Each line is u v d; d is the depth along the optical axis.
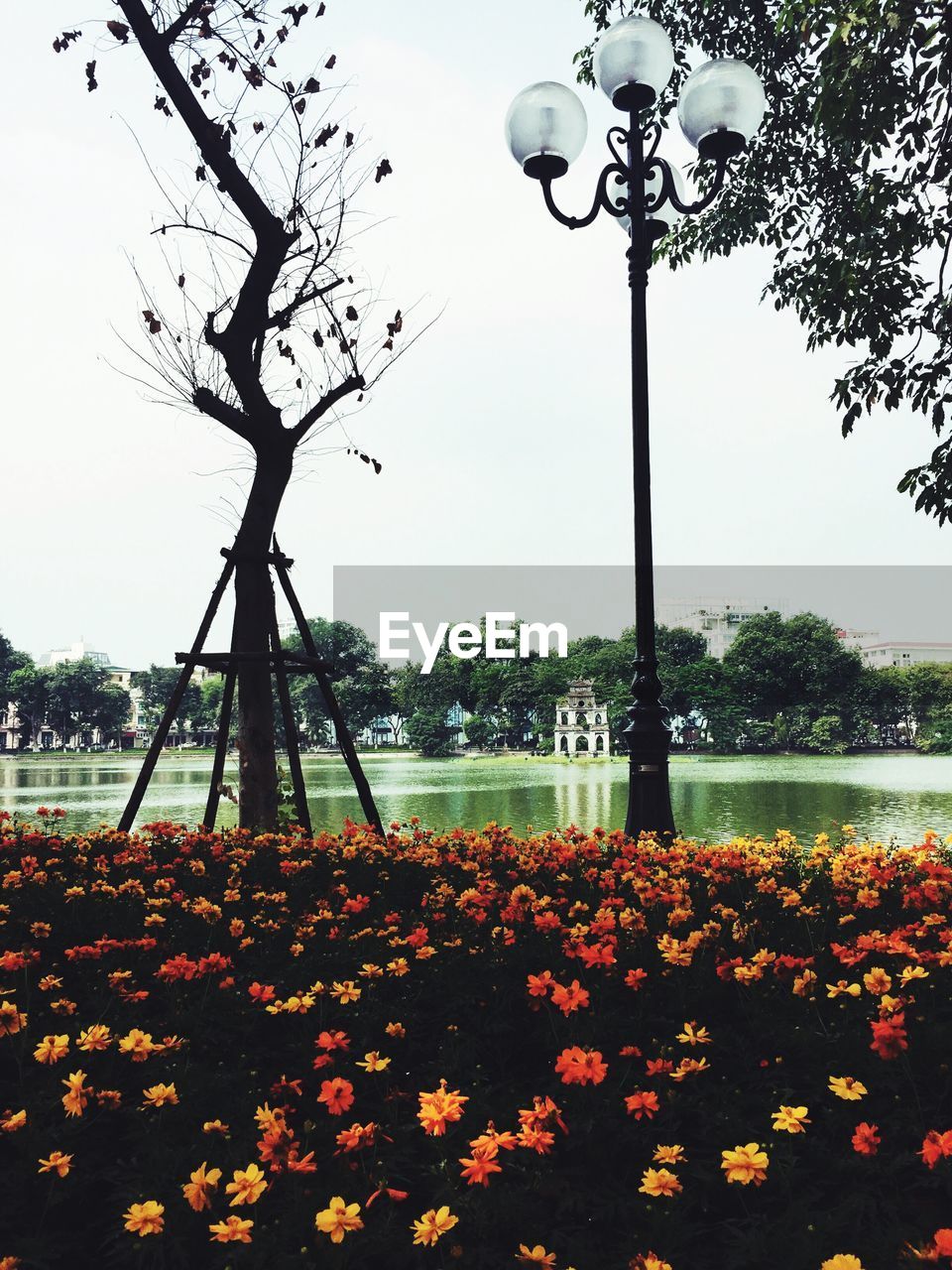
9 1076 2.37
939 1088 2.06
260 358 6.46
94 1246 1.74
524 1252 1.47
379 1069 2.10
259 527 6.36
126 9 5.77
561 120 6.01
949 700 68.62
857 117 6.78
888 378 6.95
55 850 5.26
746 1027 2.50
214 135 5.91
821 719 67.00
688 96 5.89
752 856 4.73
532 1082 2.26
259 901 3.90
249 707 6.24
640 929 3.08
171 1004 2.67
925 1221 1.61
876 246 7.04
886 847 5.18
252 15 5.95
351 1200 1.71
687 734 72.81
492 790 25.88
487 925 3.40
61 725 107.19
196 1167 1.83
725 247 9.65
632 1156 1.91
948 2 6.14
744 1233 1.59
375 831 5.92
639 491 5.89
